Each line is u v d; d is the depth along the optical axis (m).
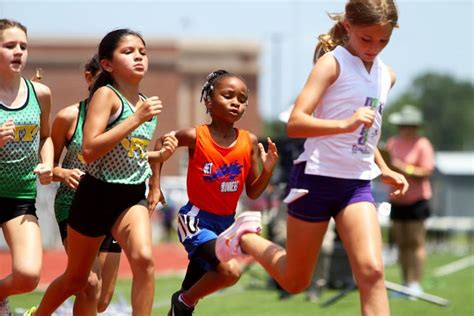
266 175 17.73
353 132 14.50
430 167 31.00
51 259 45.16
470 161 83.38
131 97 16.36
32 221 16.16
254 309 26.38
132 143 15.94
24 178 16.25
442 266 45.16
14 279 15.62
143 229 15.66
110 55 16.19
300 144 30.59
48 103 16.80
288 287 15.23
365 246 14.15
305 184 14.69
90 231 15.96
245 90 17.62
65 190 17.98
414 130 31.31
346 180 14.52
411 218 30.88
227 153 17.55
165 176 125.94
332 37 15.62
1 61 15.91
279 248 15.42
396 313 25.73
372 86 14.67
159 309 25.80
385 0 14.21
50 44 132.62
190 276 18.09
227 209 17.73
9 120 15.32
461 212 80.56
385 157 29.42
